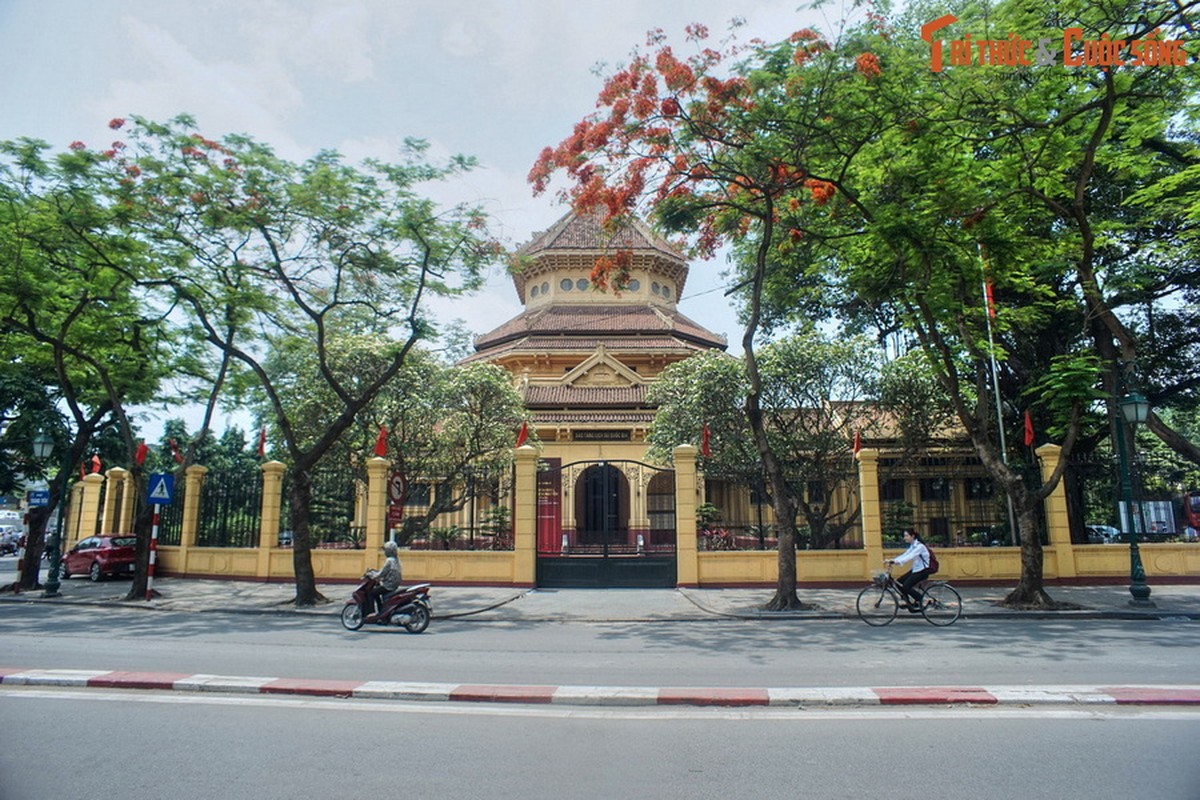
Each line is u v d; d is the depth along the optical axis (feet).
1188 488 102.89
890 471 81.97
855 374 78.23
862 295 60.23
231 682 27.35
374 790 16.93
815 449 75.56
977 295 63.21
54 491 83.97
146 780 17.56
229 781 17.52
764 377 78.48
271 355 90.12
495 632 44.06
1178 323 79.61
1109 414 68.54
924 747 19.93
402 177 56.75
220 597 61.00
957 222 51.62
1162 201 62.49
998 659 32.83
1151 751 19.43
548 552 67.51
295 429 80.12
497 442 80.84
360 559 67.41
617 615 50.75
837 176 53.67
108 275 60.64
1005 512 77.25
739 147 50.60
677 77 48.08
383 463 67.97
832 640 39.52
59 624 47.50
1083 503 80.53
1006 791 16.71
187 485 76.69
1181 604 52.08
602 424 105.50
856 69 45.73
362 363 79.97
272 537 71.41
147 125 52.95
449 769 18.38
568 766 18.61
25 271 57.98
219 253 59.41
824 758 19.12
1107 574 62.64
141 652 35.63
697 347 131.54
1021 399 81.51
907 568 62.49
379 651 36.35
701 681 28.48
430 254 59.41
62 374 65.46
